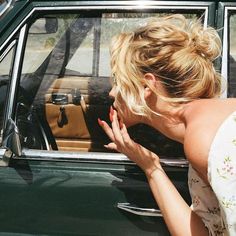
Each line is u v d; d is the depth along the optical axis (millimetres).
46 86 2188
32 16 2078
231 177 1386
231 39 1993
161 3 2016
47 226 2021
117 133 1789
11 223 2053
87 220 1992
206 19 1986
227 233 1485
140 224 1952
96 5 2061
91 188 1994
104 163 2023
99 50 2191
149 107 1628
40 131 2162
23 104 2109
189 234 1662
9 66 2070
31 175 2039
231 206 1393
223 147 1402
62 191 2012
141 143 2051
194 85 1594
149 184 1841
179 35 1628
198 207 1675
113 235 1980
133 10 2039
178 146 2012
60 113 2182
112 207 1975
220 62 1960
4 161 2043
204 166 1438
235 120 1431
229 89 1961
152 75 1605
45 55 2154
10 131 1942
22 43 2070
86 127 2178
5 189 2051
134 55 1620
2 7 2088
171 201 1712
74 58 2211
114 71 1651
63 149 2168
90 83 2199
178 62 1588
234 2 1988
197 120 1501
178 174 1975
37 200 2025
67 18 2123
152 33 1634
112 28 2133
